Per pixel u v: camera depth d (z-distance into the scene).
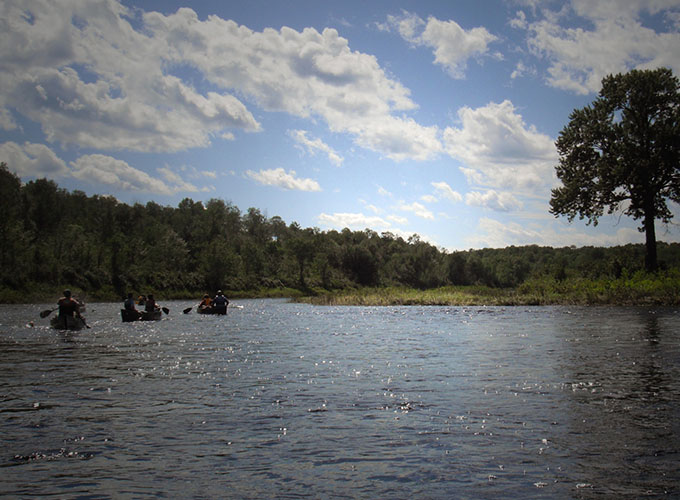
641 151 45.31
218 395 10.51
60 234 87.25
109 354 16.89
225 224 127.19
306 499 5.53
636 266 48.50
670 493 5.55
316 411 9.16
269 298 93.31
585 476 6.05
